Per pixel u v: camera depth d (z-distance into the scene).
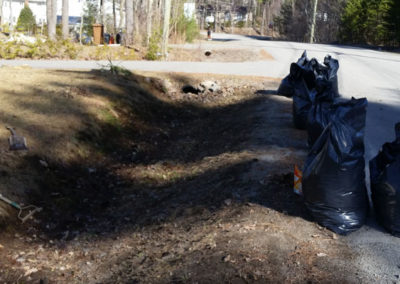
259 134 8.23
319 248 4.18
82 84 10.95
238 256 4.05
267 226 4.54
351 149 4.40
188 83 14.45
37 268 4.66
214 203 5.51
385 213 4.39
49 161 6.80
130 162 8.19
